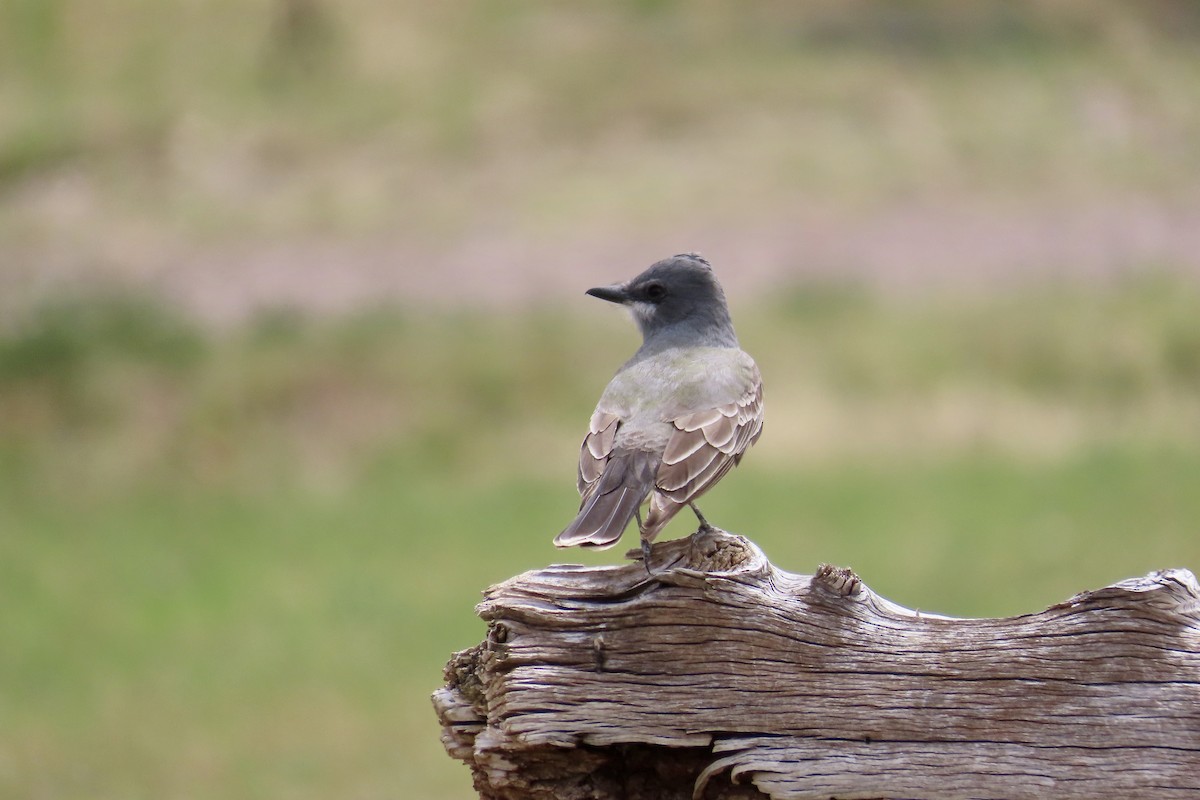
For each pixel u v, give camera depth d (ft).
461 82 117.91
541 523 54.49
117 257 92.63
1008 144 104.83
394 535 54.39
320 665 44.96
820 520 53.31
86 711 42.50
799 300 74.33
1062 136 106.52
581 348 68.95
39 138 112.57
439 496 57.98
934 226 91.56
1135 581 16.22
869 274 81.82
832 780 16.51
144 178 106.83
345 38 124.77
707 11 128.67
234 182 105.19
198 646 46.11
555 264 87.45
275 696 43.06
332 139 110.93
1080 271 81.76
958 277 81.05
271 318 74.59
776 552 50.65
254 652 45.91
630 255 88.58
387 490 59.00
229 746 40.50
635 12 129.39
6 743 40.81
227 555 53.62
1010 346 65.87
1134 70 118.42
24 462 62.80
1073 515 52.85
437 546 52.95
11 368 67.92
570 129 109.29
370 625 46.80
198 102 117.60
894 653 16.58
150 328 71.87
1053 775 16.07
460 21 128.77
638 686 16.96
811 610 16.76
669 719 16.87
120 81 122.62
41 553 54.44
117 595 50.47
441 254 90.48
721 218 94.22
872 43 122.42
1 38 127.65
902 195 97.30
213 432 64.44
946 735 16.35
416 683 43.47
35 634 47.57
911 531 51.62
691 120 109.19
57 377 67.67
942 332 68.13
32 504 59.36
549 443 61.72
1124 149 104.78
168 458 63.10
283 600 49.42
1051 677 16.20
